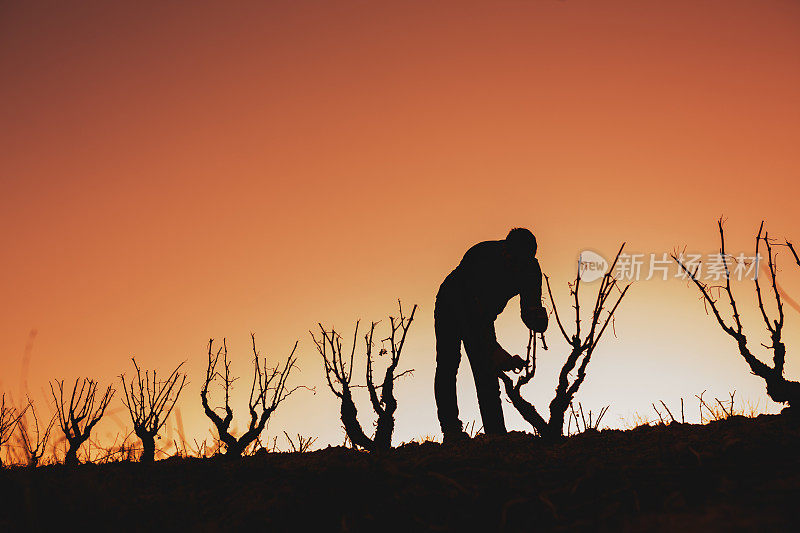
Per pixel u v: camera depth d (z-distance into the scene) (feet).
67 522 11.29
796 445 11.67
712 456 11.60
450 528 10.31
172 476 13.75
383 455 14.02
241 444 16.85
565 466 12.07
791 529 8.71
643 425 15.31
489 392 16.96
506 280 17.30
